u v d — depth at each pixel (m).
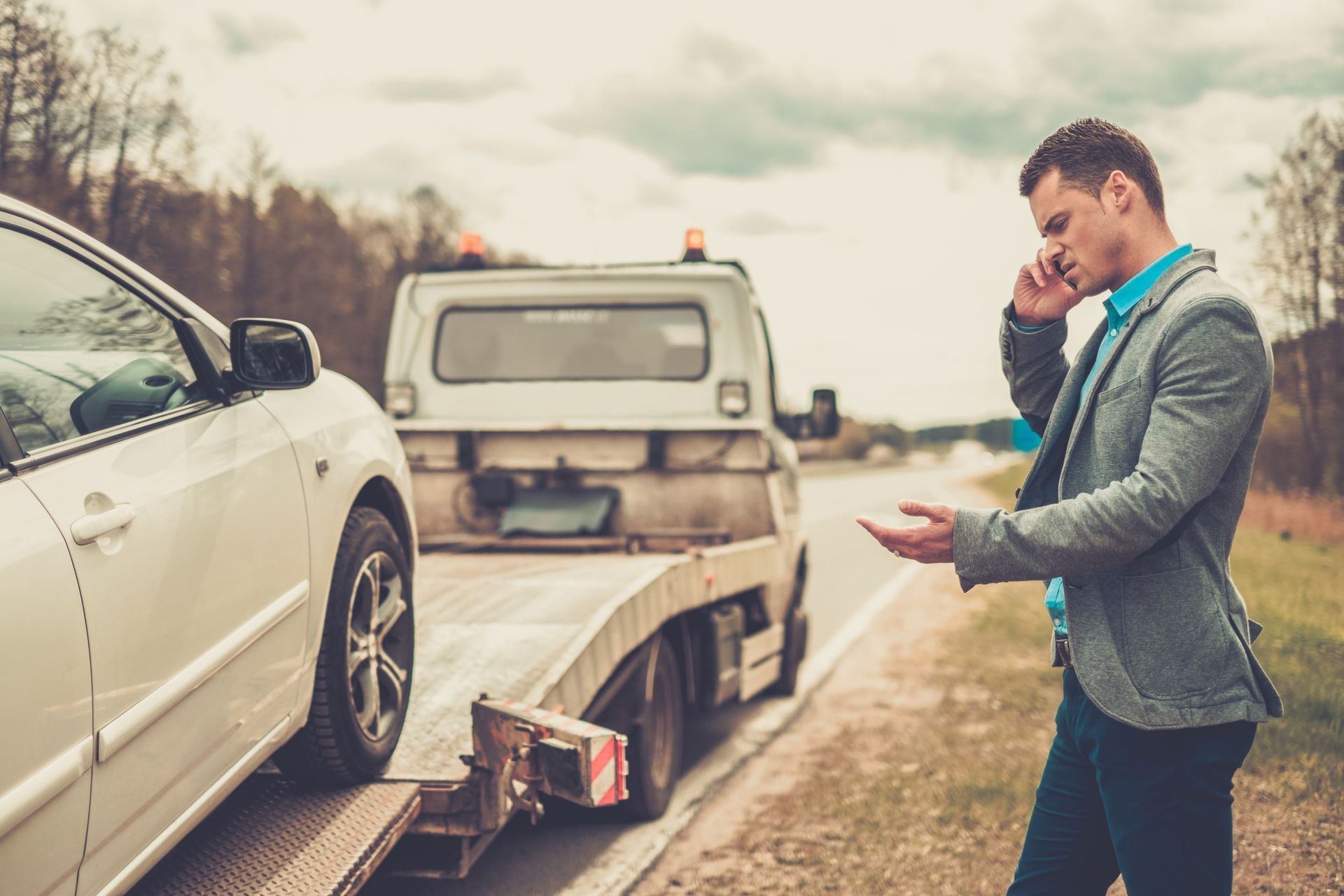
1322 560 11.55
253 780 3.30
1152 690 2.13
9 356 2.22
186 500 2.51
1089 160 2.30
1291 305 16.12
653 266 7.13
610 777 3.11
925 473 80.25
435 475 6.78
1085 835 2.41
